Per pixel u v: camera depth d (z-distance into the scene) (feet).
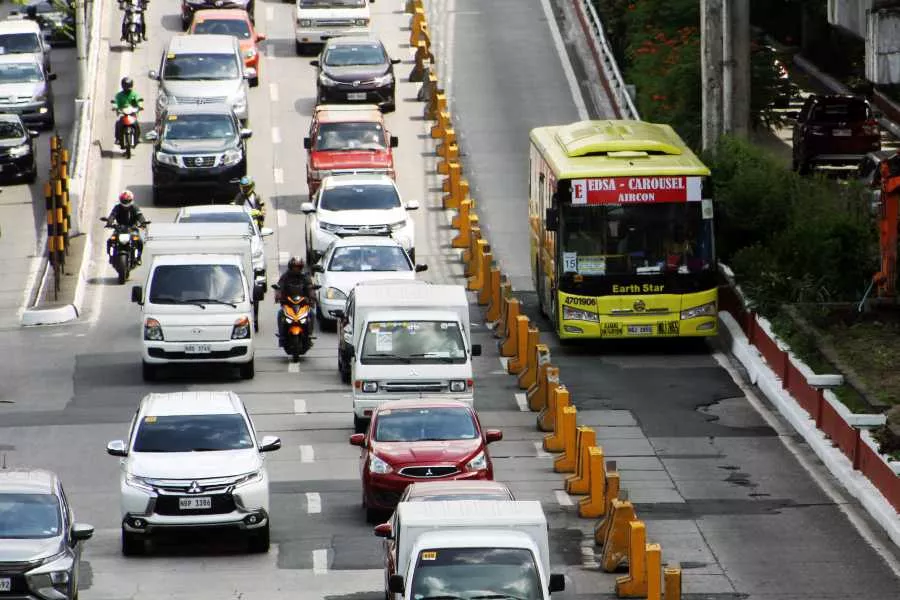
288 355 303.68
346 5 524.93
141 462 195.72
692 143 431.02
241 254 296.30
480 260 345.72
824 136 417.28
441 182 426.10
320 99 473.26
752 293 305.53
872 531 209.46
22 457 240.73
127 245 356.59
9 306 341.62
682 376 287.28
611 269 296.51
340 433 252.62
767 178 344.08
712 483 229.45
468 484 175.63
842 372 264.72
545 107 483.51
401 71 517.14
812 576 191.62
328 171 398.83
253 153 444.96
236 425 202.69
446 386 248.52
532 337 281.74
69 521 172.55
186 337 279.49
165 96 445.78
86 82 457.27
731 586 187.73
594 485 213.87
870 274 318.65
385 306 257.55
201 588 183.93
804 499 222.69
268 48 541.75
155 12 577.43
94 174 429.38
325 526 208.44
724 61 368.07
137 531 192.95
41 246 382.63
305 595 181.16
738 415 263.90
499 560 149.38
